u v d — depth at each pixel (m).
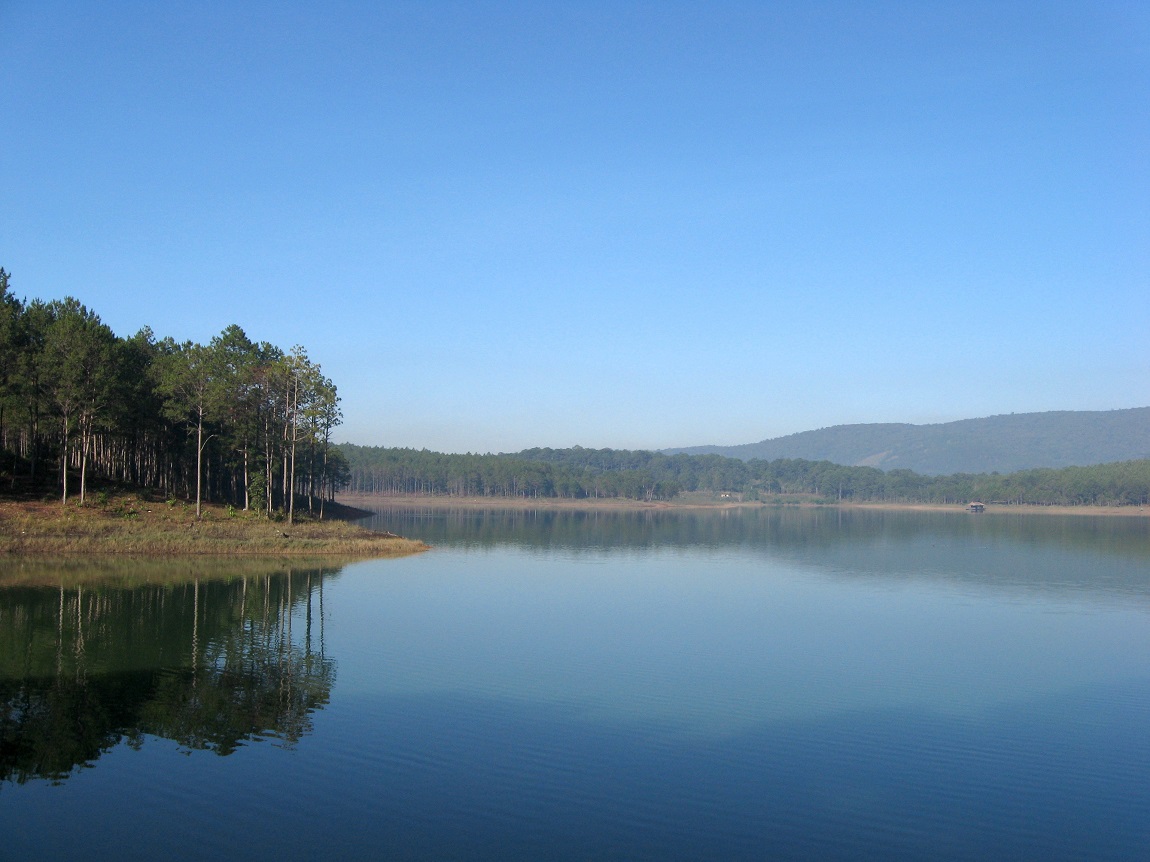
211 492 120.00
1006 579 75.12
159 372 95.25
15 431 99.50
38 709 29.70
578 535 128.88
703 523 183.38
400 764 25.50
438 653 40.16
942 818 23.00
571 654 40.88
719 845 20.98
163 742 26.80
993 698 34.81
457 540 111.50
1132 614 55.94
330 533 90.81
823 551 104.38
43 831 20.58
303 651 39.59
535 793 23.73
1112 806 24.02
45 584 57.06
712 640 45.28
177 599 52.47
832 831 22.03
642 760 26.55
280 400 93.75
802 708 32.78
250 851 19.77
